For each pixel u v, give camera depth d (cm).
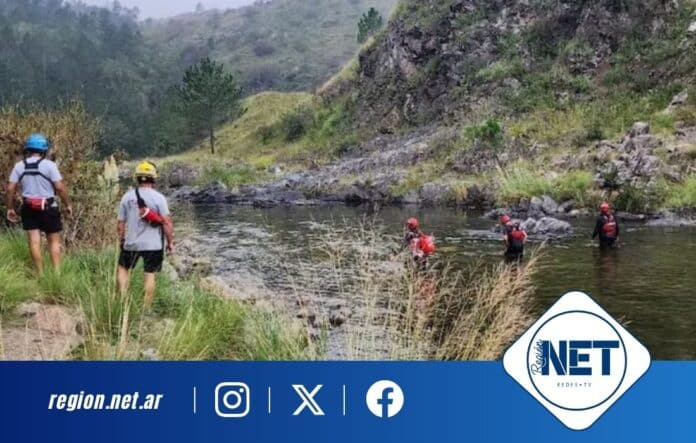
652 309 1007
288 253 1644
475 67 4259
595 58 3675
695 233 1767
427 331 652
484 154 3119
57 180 827
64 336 658
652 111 3022
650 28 3556
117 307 717
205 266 1356
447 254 1549
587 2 3847
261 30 18212
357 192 3253
